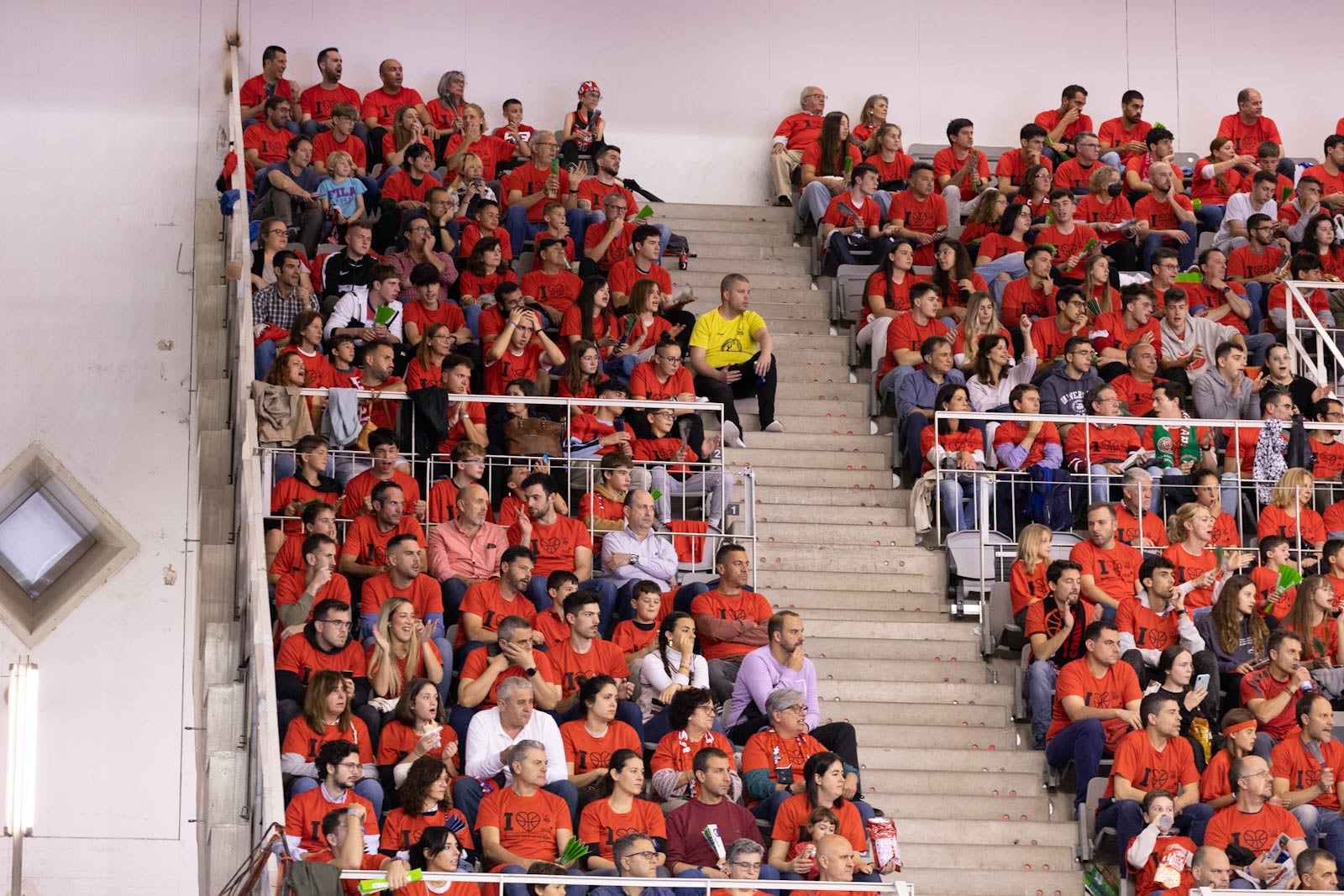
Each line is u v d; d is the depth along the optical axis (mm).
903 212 23953
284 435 16797
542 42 26609
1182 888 13523
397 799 13008
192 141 24422
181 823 21953
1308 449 18969
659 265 22031
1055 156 26141
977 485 18109
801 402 21031
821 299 23125
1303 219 24141
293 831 12672
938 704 16562
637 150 26641
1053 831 15211
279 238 20406
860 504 19641
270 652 13438
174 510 22875
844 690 16672
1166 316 21594
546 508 16422
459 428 17672
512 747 13125
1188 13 27859
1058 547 18172
